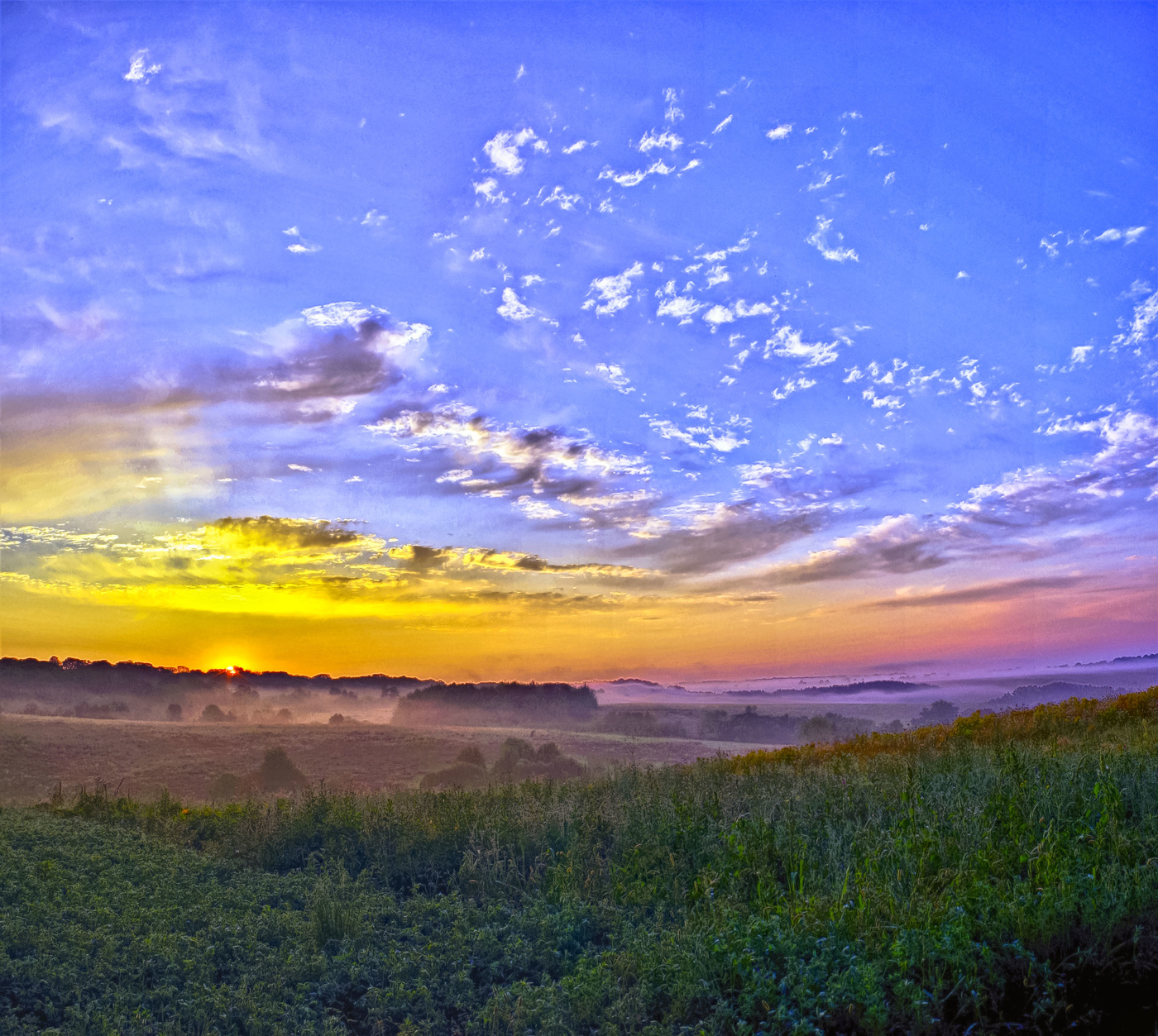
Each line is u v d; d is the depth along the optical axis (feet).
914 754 47.34
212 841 36.50
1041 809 24.50
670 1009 17.44
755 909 21.45
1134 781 26.81
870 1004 15.35
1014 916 17.72
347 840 33.32
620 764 43.93
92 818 41.45
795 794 31.48
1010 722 58.54
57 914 22.50
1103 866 19.67
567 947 21.94
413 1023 18.10
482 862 28.94
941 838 22.95
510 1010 18.04
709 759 55.31
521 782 43.45
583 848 28.48
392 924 24.45
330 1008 19.19
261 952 21.42
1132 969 16.44
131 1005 17.79
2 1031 16.46
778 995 16.44
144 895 25.57
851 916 19.03
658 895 24.70
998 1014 15.67
